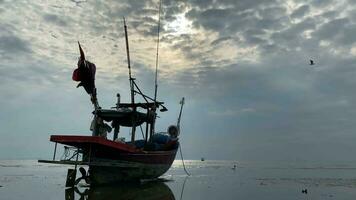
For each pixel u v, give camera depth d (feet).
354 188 75.72
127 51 87.40
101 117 80.53
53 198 56.85
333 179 107.55
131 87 85.92
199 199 57.31
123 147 71.61
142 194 62.80
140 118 84.12
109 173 75.25
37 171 153.99
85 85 75.15
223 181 95.45
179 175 129.90
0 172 144.25
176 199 57.21
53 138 67.51
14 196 58.90
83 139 66.33
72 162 69.62
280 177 118.52
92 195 60.75
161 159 89.04
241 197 59.98
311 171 192.65
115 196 59.67
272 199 57.47
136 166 77.25
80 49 73.56
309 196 61.57
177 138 99.14
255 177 118.21
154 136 95.86
